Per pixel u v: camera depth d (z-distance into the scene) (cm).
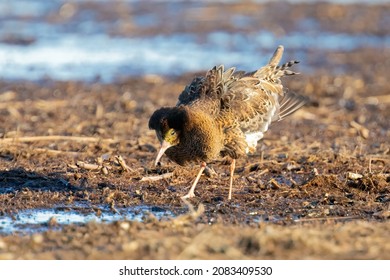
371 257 1025
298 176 1517
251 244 1055
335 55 2933
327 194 1384
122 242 1086
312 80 2520
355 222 1190
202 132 1299
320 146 1772
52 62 2805
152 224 1165
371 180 1416
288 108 1490
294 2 3872
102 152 1672
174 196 1373
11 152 1631
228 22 3481
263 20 3519
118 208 1316
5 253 1064
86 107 2178
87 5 3822
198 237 1079
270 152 1684
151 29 3362
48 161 1592
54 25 3438
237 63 2764
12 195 1366
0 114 2055
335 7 3741
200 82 1395
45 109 2136
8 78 2552
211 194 1398
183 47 3056
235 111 1361
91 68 2727
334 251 1041
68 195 1379
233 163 1391
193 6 3809
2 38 3167
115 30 3350
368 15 3616
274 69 1496
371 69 2725
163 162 1583
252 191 1416
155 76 2595
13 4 3859
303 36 3241
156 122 1314
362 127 1934
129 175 1491
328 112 2159
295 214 1284
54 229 1194
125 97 2308
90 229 1148
